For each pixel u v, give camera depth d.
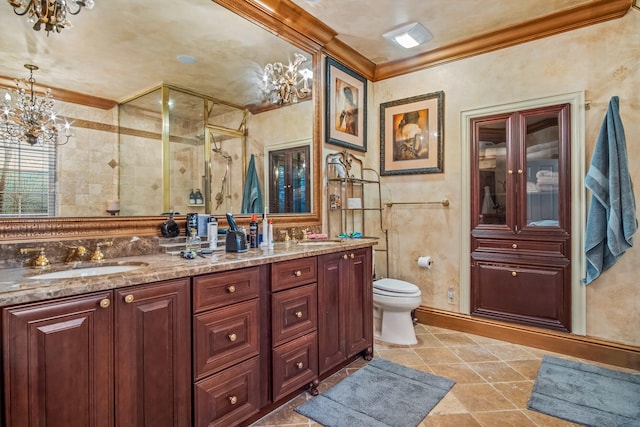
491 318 2.88
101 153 1.64
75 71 1.57
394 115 3.40
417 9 2.46
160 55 1.87
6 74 1.40
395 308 2.77
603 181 2.34
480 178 2.96
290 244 2.35
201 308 1.44
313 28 2.64
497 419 1.76
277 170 2.52
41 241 1.43
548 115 2.65
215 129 2.13
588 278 2.44
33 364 1.01
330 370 2.22
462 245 3.04
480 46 2.90
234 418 1.57
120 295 1.20
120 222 1.67
